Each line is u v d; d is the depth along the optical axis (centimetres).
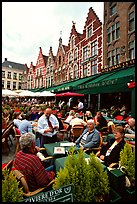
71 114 870
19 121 684
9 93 1644
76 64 2117
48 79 3112
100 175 198
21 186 219
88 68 1836
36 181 237
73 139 667
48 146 425
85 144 435
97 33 1684
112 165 315
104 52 1546
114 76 1099
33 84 3772
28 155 248
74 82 1884
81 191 186
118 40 1377
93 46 1772
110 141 409
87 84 1299
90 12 1834
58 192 169
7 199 164
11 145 710
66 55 2397
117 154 341
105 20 1563
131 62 1145
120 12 1355
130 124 552
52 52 3047
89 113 878
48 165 382
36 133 638
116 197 201
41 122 518
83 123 676
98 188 194
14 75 5375
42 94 1709
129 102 1249
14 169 246
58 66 2705
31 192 221
